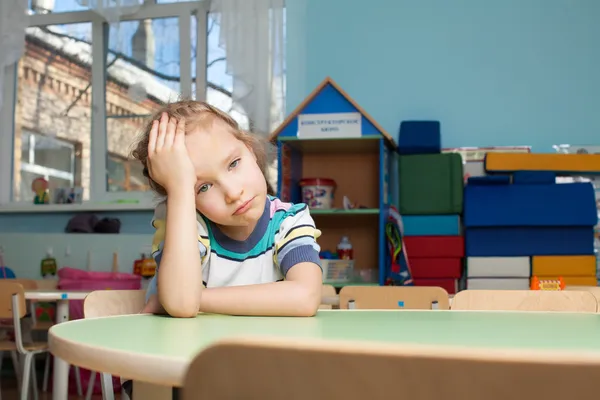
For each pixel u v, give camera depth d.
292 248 1.06
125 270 3.60
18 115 4.00
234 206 0.98
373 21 3.49
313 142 3.12
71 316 3.40
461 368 0.34
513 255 3.05
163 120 1.02
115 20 3.67
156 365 0.56
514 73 3.38
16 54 3.80
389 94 3.44
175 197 0.98
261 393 0.38
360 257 3.34
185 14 3.77
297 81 3.51
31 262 3.69
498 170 3.19
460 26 3.43
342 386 0.36
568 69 3.34
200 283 0.97
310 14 3.53
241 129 1.07
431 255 3.13
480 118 3.37
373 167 3.38
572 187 3.03
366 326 0.83
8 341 2.87
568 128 3.32
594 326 0.86
